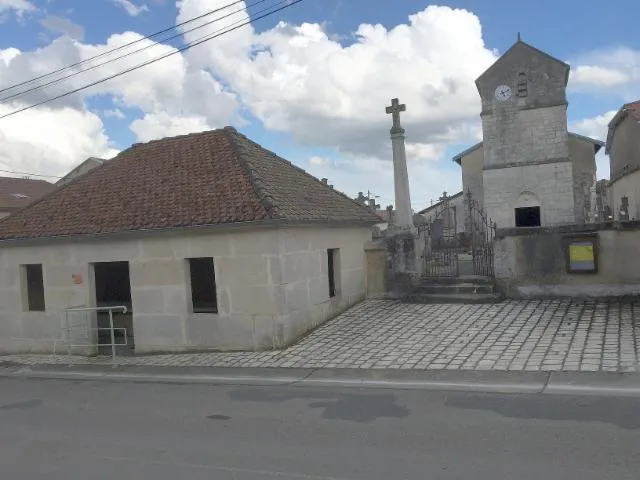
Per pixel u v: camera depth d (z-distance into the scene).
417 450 5.19
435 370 8.22
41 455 5.74
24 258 13.03
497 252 12.84
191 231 11.01
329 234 12.76
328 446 5.45
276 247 10.54
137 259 11.71
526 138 29.70
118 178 13.70
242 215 10.66
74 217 12.80
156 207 11.97
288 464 5.04
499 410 6.25
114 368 10.61
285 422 6.36
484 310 11.88
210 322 11.12
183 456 5.42
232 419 6.63
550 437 5.29
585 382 7.04
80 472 5.16
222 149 13.16
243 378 8.87
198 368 9.88
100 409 7.61
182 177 12.70
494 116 30.20
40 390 9.23
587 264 11.95
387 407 6.69
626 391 6.57
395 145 14.38
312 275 11.84
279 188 12.05
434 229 18.16
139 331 11.79
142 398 8.09
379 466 4.86
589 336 9.16
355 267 13.98
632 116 19.70
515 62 29.78
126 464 5.30
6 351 13.38
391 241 14.16
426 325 11.11
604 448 4.93
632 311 10.62
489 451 5.04
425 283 14.05
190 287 11.45
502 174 30.02
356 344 10.29
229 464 5.13
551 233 12.31
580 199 30.22
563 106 29.11
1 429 6.88
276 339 10.56
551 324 10.20
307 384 8.16
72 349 12.50
